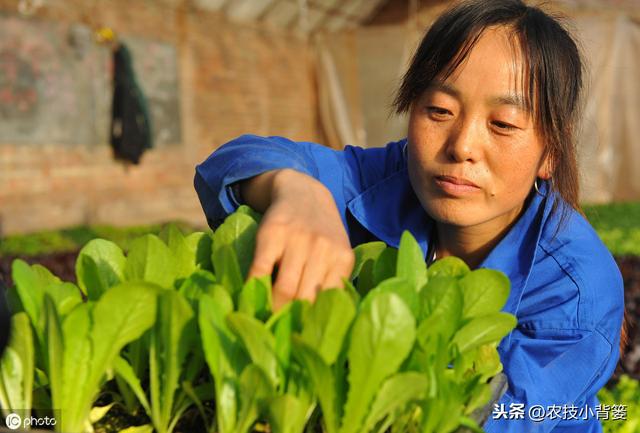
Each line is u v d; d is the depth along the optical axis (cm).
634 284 485
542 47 128
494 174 128
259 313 90
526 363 131
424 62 132
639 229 846
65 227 994
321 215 106
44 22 978
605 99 1309
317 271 96
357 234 168
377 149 185
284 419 80
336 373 86
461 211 130
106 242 105
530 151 129
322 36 1577
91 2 1055
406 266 96
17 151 957
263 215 113
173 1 1238
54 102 1002
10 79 937
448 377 91
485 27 126
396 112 151
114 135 1094
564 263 145
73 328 86
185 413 100
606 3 1362
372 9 1565
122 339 88
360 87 1556
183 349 89
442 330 89
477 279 97
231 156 134
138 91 1093
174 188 1255
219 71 1369
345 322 81
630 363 372
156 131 1216
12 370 88
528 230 150
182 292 95
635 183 1352
